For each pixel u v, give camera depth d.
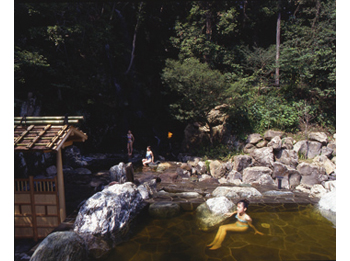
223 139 12.17
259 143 10.88
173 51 15.95
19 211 4.69
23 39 10.13
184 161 11.63
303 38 13.36
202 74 10.34
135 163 11.30
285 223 4.81
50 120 4.92
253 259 3.51
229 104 11.35
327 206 5.73
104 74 13.83
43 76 10.71
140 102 16.27
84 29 11.45
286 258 3.52
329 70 12.62
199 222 4.92
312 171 8.33
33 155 8.41
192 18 15.19
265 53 13.91
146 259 3.57
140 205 5.86
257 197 6.57
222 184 8.32
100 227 4.47
